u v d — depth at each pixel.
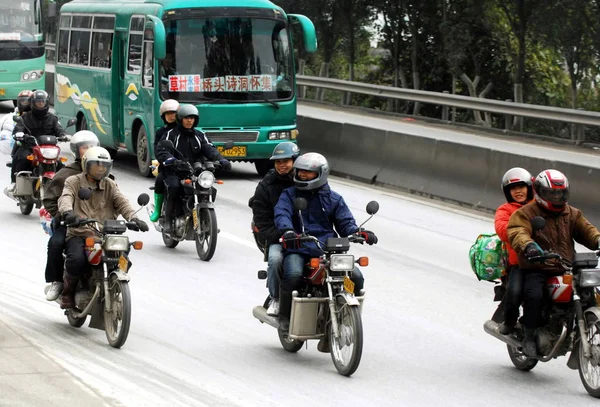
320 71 69.50
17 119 28.02
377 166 37.12
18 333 15.81
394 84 65.19
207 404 12.95
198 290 20.38
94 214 16.30
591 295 14.30
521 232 14.53
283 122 37.22
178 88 35.97
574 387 14.73
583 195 28.88
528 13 51.16
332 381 14.52
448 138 46.53
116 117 40.12
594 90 55.38
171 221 24.52
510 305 14.87
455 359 16.09
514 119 50.78
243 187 35.50
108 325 15.88
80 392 12.69
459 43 56.38
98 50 41.88
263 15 37.03
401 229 28.06
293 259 15.19
